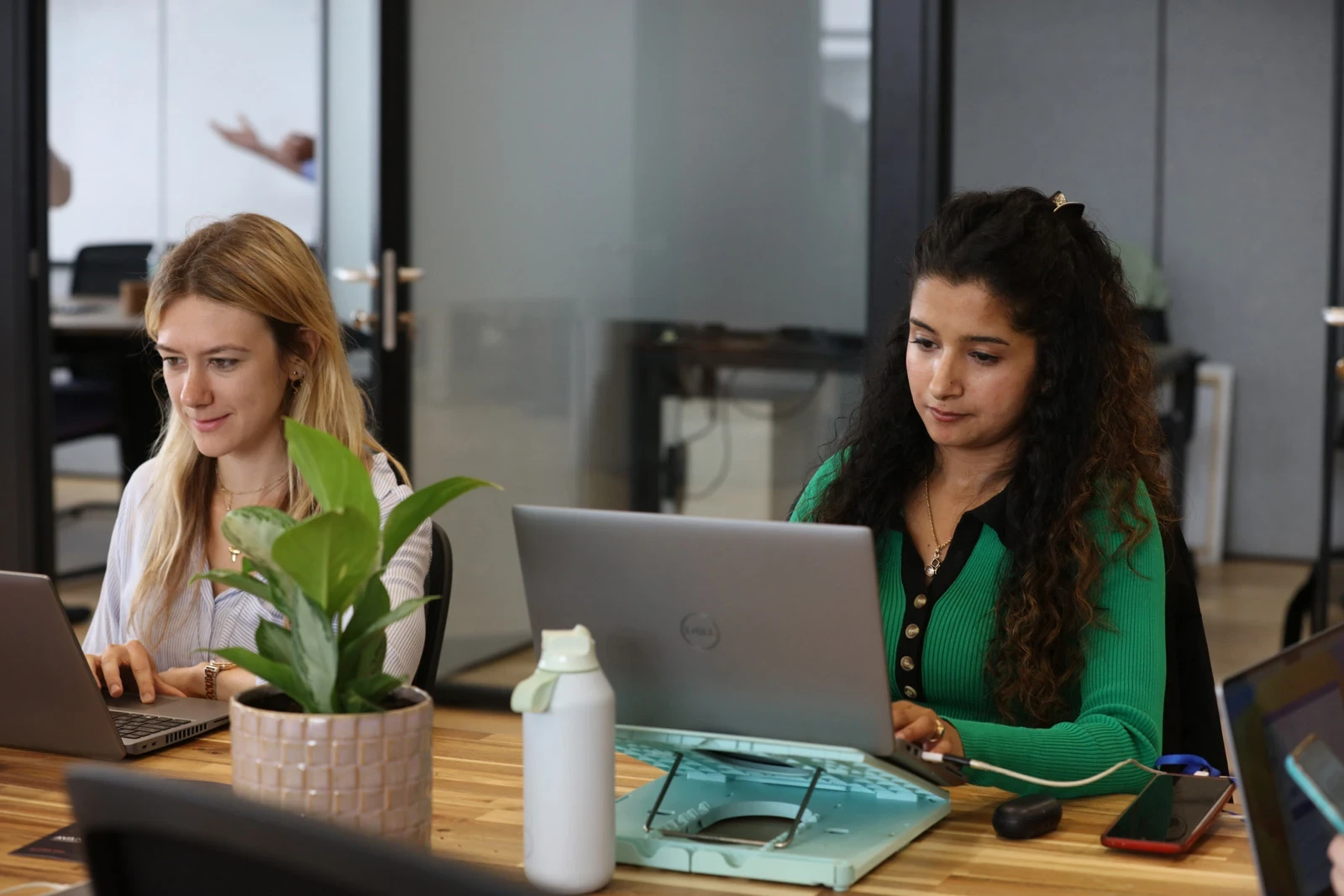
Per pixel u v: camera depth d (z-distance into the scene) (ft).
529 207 12.01
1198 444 19.15
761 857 3.76
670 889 3.71
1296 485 19.02
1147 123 18.98
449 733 5.18
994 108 19.60
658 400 11.83
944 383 5.19
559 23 11.77
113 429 17.58
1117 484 5.23
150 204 23.34
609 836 3.68
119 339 17.13
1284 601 17.06
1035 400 5.30
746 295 11.44
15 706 4.85
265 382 5.84
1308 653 3.57
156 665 6.06
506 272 12.12
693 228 11.55
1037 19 19.25
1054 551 5.13
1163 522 5.42
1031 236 5.18
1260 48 18.43
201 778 4.65
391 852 1.85
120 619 6.30
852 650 3.74
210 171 23.08
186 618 6.04
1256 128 18.54
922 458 5.70
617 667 4.08
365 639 3.62
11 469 13.28
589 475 12.08
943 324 5.19
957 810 4.35
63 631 4.63
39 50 13.04
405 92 12.21
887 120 10.70
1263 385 18.93
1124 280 5.59
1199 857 3.93
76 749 4.83
